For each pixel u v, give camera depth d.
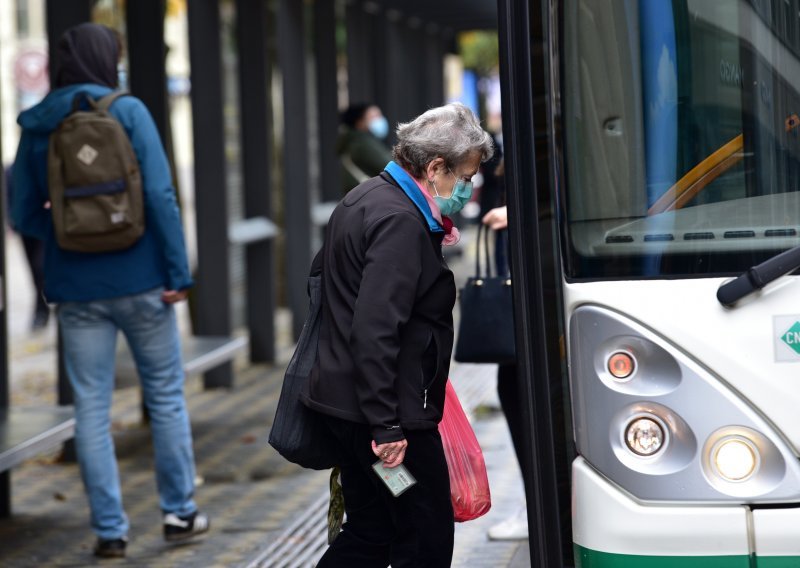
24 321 43.88
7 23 86.62
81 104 16.09
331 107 39.09
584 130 10.50
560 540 10.40
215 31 28.66
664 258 10.40
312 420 11.30
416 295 10.85
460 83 85.69
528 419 10.48
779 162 10.44
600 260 10.44
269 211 31.98
